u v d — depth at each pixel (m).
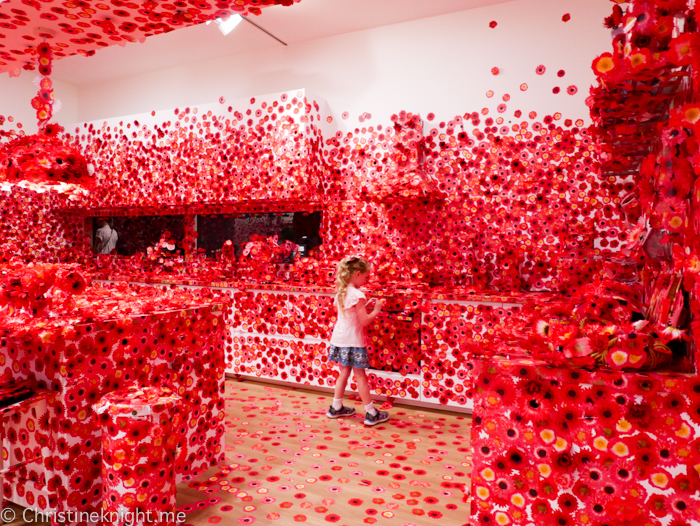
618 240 3.74
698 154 1.29
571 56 3.89
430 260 4.36
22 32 2.75
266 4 2.42
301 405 3.93
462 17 4.28
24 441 2.21
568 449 1.52
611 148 2.34
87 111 6.55
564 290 3.75
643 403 1.45
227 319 4.72
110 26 2.66
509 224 4.09
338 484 2.53
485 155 4.18
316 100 4.64
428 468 2.73
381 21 4.51
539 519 1.55
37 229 6.16
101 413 1.95
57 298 2.23
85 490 2.12
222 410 2.86
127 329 2.31
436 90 4.38
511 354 1.66
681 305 1.58
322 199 4.75
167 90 5.91
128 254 6.09
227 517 2.20
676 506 1.42
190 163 4.97
